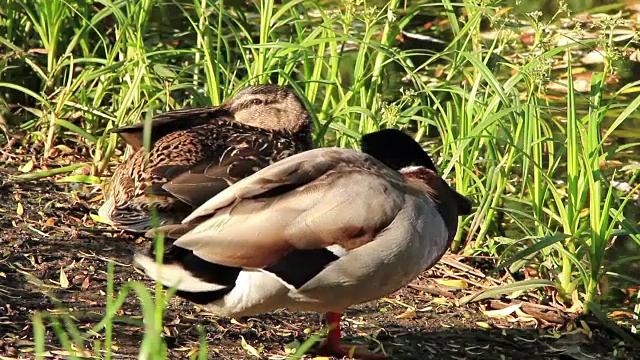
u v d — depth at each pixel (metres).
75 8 14.23
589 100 10.82
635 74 16.72
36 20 14.58
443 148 11.90
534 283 10.23
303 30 15.61
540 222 10.59
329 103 13.09
